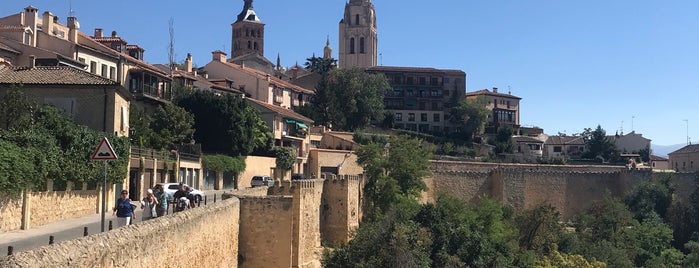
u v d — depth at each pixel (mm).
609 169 112625
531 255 67000
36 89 45000
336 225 59562
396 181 73562
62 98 45281
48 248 12234
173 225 19109
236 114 70750
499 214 76625
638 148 161375
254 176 72062
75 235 25234
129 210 23766
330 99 118750
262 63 151625
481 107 144375
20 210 27750
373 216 68875
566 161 132000
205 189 63375
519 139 147250
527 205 102812
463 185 101750
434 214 64812
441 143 131750
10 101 37500
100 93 45500
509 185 102250
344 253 47938
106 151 19641
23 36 66500
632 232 87688
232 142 70188
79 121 45188
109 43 84188
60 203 32125
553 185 104875
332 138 101438
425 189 78438
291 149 83875
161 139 57812
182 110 63625
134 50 87000
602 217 90375
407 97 149375
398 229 51375
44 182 30266
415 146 79312
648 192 102562
